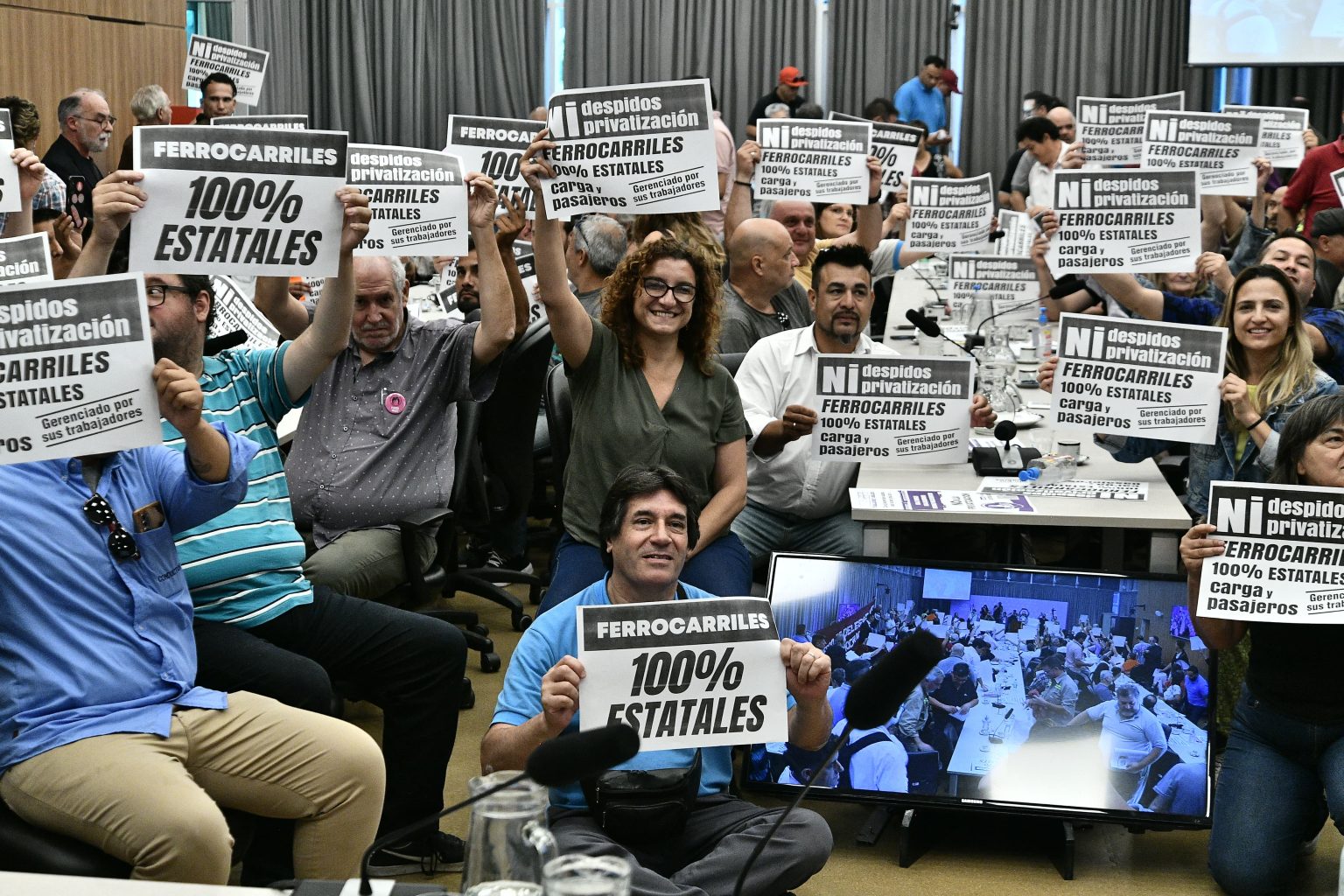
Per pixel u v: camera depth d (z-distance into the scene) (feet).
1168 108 26.11
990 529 13.07
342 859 8.13
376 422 12.50
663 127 11.30
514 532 15.88
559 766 4.60
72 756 7.39
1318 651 9.82
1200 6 37.68
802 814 8.61
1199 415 12.07
